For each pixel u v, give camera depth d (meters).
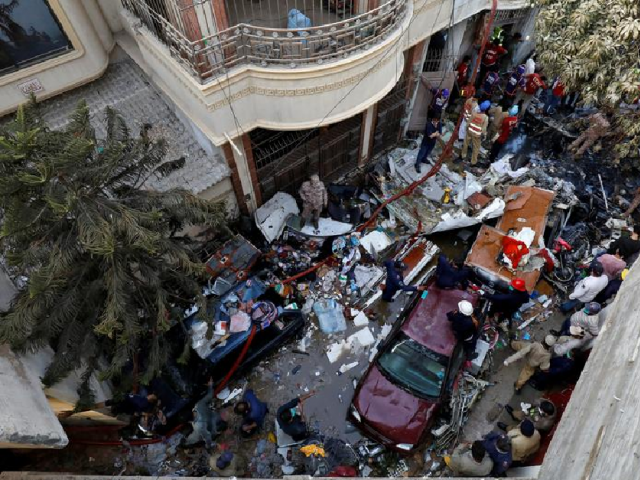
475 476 6.46
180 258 6.03
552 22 8.91
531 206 9.49
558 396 7.70
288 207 9.66
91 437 7.70
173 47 6.53
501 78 13.05
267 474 7.28
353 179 11.01
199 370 7.65
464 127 11.09
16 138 4.48
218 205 6.70
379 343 8.54
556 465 4.50
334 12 7.84
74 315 5.73
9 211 4.64
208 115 7.04
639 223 9.95
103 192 5.61
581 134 11.22
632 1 7.73
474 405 7.94
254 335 7.99
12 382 4.87
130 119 8.57
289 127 7.55
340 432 7.71
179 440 7.64
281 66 6.60
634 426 3.24
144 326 6.48
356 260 9.38
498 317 8.77
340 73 6.85
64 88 8.11
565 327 8.09
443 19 9.17
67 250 5.18
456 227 9.59
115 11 8.20
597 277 7.72
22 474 5.62
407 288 8.39
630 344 4.14
